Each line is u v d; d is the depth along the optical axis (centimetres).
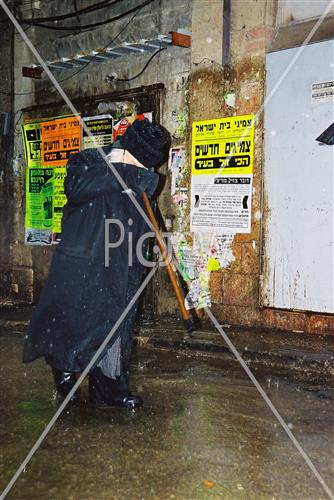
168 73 775
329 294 632
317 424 403
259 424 401
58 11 895
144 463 335
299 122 647
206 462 337
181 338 639
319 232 637
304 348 583
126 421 403
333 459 344
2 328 774
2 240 977
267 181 676
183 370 548
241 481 313
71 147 888
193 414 420
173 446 360
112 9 830
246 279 698
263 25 675
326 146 627
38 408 431
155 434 379
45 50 919
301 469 329
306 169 644
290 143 655
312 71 636
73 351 406
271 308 680
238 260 704
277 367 558
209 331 675
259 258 686
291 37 660
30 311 864
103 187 406
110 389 432
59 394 452
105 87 850
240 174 698
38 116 934
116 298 411
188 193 752
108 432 382
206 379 516
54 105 908
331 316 631
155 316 775
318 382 508
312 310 647
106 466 331
